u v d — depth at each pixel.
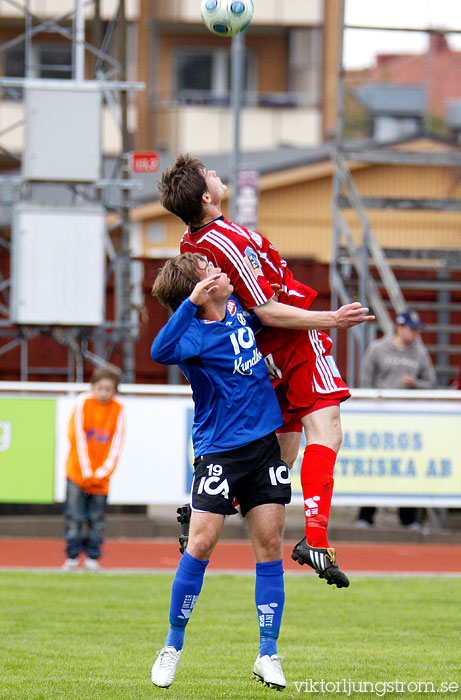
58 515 27.55
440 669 12.70
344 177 34.28
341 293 33.59
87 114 28.89
